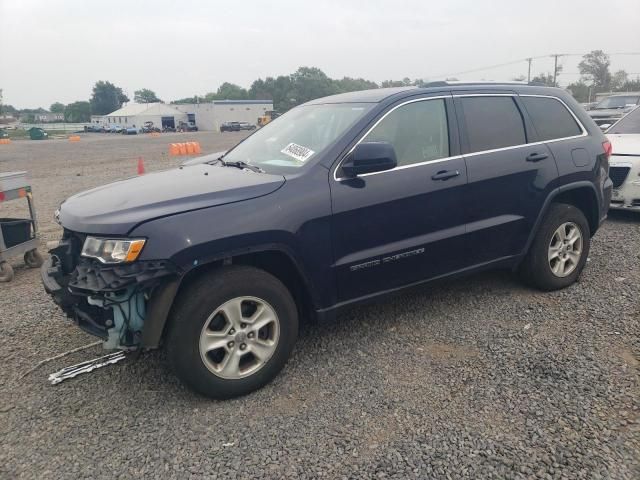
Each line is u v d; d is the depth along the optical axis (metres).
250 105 87.19
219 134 60.25
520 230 4.39
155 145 33.78
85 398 3.30
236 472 2.60
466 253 4.13
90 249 2.98
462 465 2.59
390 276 3.78
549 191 4.47
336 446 2.77
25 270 6.15
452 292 4.80
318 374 3.49
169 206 3.06
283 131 4.29
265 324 3.28
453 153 4.02
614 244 6.10
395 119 3.83
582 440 2.72
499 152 4.22
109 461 2.71
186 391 3.35
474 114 4.20
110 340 3.02
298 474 2.58
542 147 4.48
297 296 3.68
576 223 4.69
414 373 3.46
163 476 2.60
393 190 3.66
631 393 3.11
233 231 3.06
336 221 3.45
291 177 3.43
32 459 2.74
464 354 3.68
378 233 3.64
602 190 4.93
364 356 3.71
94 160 21.86
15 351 3.96
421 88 4.05
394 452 2.70
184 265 2.95
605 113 18.03
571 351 3.63
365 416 3.01
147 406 3.19
